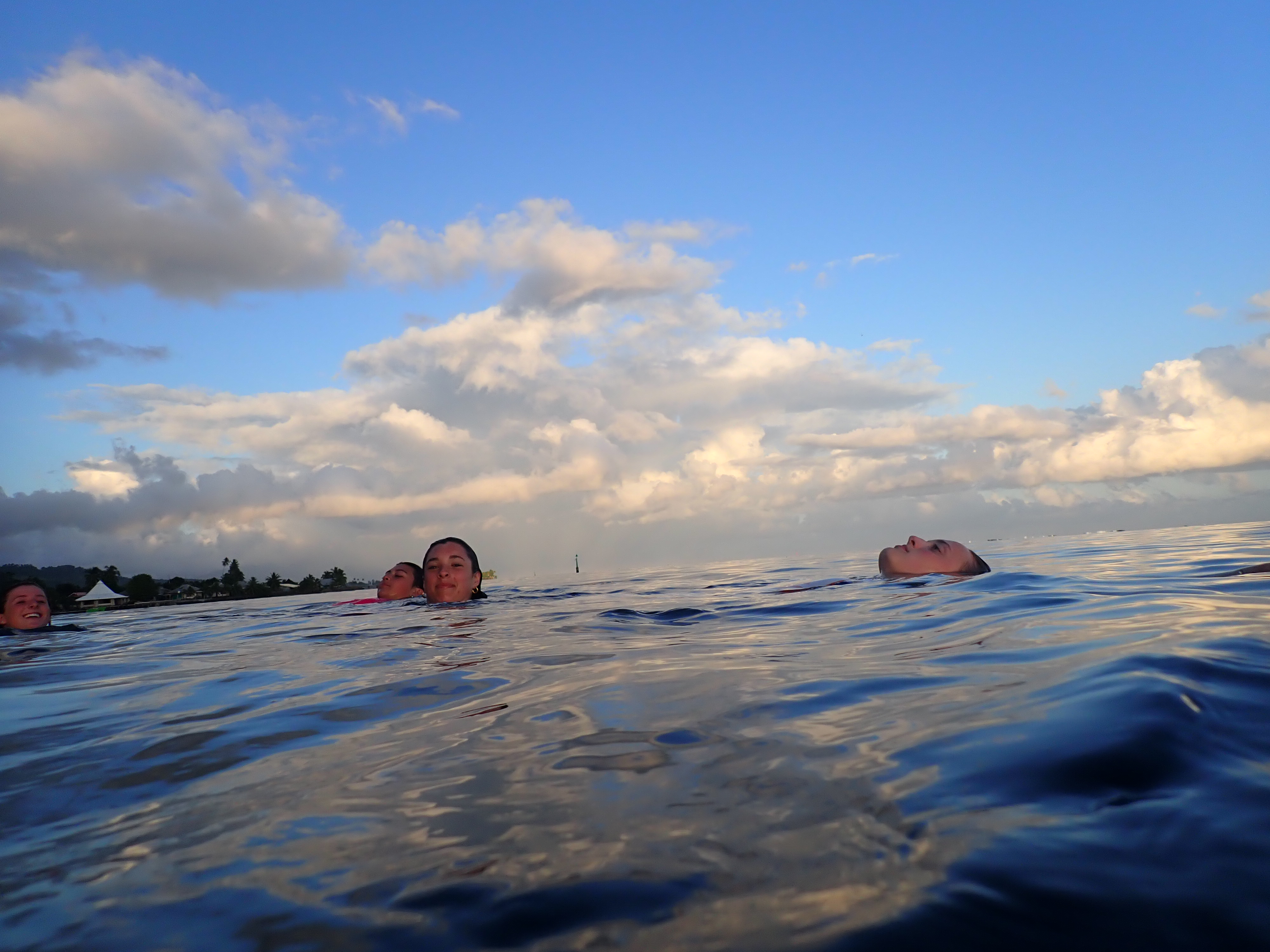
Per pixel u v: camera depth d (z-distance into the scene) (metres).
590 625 5.19
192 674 3.84
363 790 1.55
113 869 1.20
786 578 10.96
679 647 3.66
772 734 1.73
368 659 3.97
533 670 3.16
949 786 1.24
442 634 5.15
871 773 1.35
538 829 1.22
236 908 1.01
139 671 4.17
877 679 2.31
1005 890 0.86
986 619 3.66
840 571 12.08
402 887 1.03
